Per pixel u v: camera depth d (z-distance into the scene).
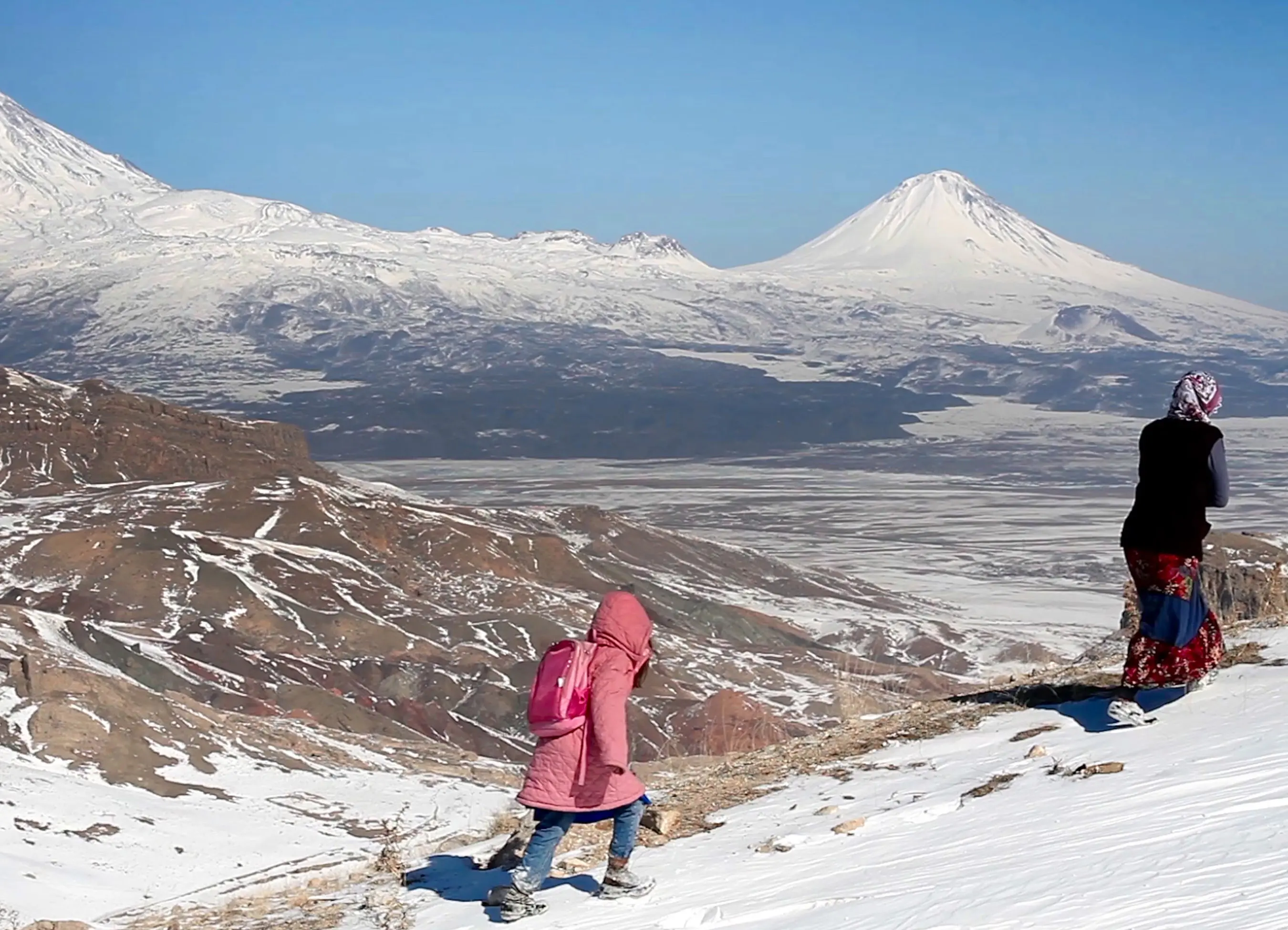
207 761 36.31
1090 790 8.03
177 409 152.50
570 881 8.23
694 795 10.98
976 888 6.21
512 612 91.25
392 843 14.22
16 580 88.94
